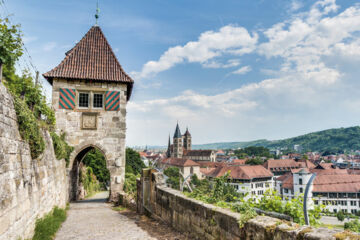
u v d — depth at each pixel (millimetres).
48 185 9164
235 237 4684
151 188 10680
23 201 5805
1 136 4883
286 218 4395
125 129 18219
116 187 17828
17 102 6234
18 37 5914
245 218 4453
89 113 17828
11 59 5750
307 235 3207
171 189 9055
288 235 3484
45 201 8445
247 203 5258
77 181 21047
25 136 6355
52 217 8812
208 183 7160
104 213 12367
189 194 7352
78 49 19250
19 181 5660
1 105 5102
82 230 8164
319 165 82125
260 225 4035
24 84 9469
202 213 6012
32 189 6699
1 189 4594
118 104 18250
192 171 120188
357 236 2904
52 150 10641
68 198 16859
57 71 17578
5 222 4648
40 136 7535
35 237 6324
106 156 17875
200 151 167375
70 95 17609
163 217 8906
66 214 11586
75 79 17719
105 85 18234
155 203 9938
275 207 5062
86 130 17719
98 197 25469
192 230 6543
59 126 17281
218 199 6254
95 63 18812
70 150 16844
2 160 4773
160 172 10359
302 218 4762
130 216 11219
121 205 15797
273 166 110812
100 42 20109
